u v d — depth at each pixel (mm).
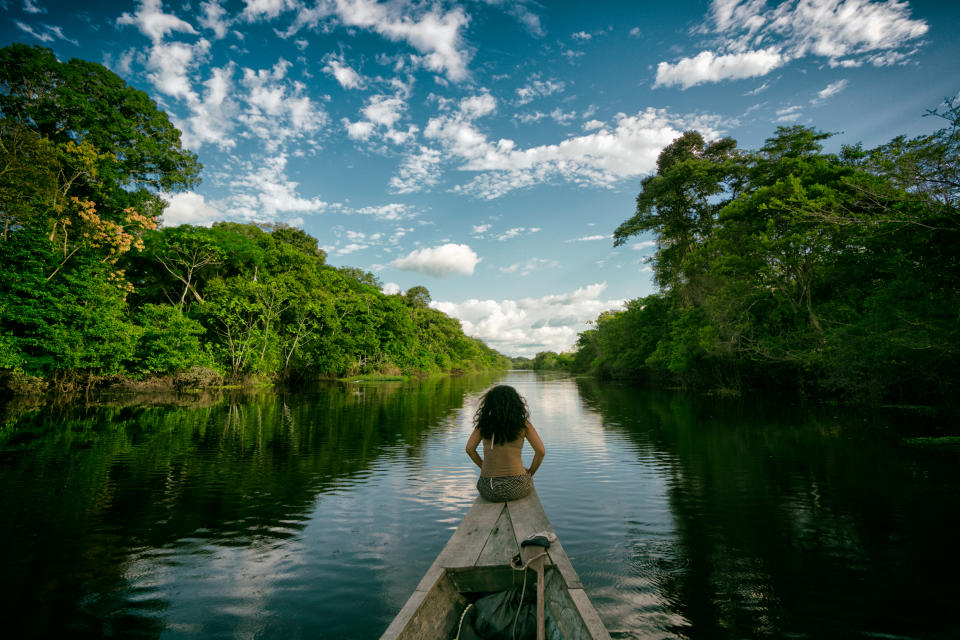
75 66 29125
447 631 2838
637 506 7277
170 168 34250
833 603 4254
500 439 4473
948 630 3793
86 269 22906
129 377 26516
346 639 3695
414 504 7348
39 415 16734
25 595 4395
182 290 39281
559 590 2957
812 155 26469
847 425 15102
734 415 18734
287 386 38344
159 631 3797
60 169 23578
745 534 6035
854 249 19234
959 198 11477
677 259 39406
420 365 74812
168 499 7500
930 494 7500
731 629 3830
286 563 5156
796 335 22281
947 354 13070
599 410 22078
